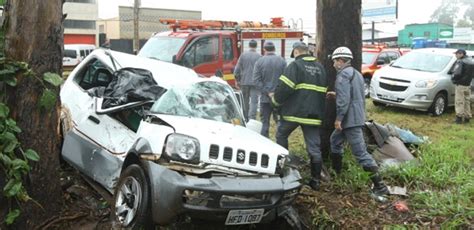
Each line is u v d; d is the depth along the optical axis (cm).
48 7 470
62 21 488
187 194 410
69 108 609
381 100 1312
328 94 673
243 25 1350
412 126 1089
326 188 602
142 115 529
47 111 484
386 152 714
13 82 457
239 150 437
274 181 441
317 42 691
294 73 583
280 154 460
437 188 613
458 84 1145
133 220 433
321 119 599
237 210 425
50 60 477
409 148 786
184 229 486
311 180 603
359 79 588
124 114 546
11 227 463
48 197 493
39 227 481
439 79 1248
